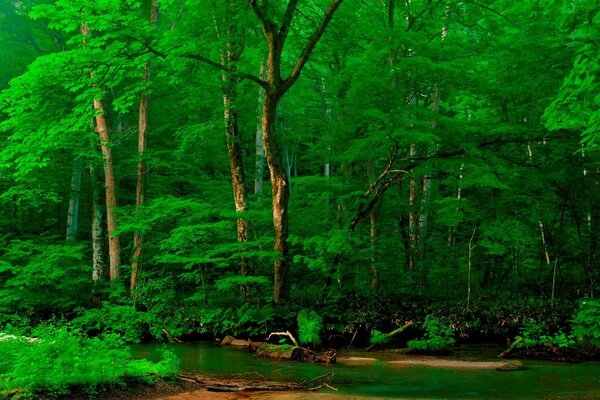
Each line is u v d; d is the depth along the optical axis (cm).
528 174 1509
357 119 1559
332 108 1769
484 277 2098
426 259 1925
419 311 1547
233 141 1644
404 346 1384
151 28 1223
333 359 1123
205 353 1239
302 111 2512
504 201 1582
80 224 2347
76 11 1179
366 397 731
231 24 1462
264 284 1694
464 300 1650
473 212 1587
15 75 2120
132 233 2089
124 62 1241
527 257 2000
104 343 737
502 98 1525
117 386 674
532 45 1445
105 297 1762
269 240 1548
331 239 1454
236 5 1427
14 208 2138
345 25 1606
